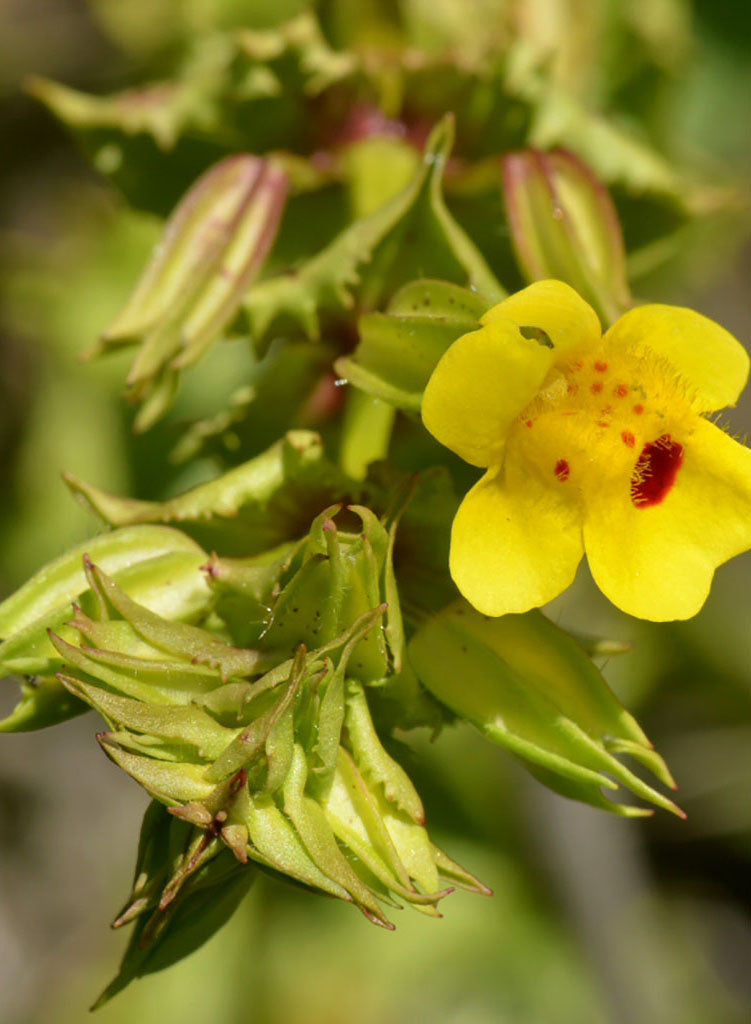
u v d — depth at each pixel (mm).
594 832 252
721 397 165
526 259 179
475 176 184
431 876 162
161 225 200
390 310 167
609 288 179
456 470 176
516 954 271
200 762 161
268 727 159
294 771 161
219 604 167
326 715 161
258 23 219
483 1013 271
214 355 241
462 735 248
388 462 170
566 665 167
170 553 168
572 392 164
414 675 166
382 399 166
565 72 207
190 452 183
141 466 242
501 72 187
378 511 170
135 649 164
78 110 189
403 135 189
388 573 163
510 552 163
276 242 189
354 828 162
